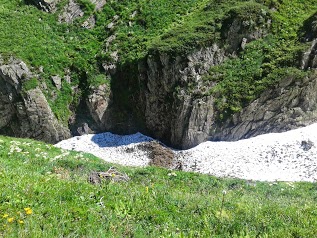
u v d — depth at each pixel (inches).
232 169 970.1
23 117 1159.0
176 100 1104.2
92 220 322.7
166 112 1146.0
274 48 1143.6
